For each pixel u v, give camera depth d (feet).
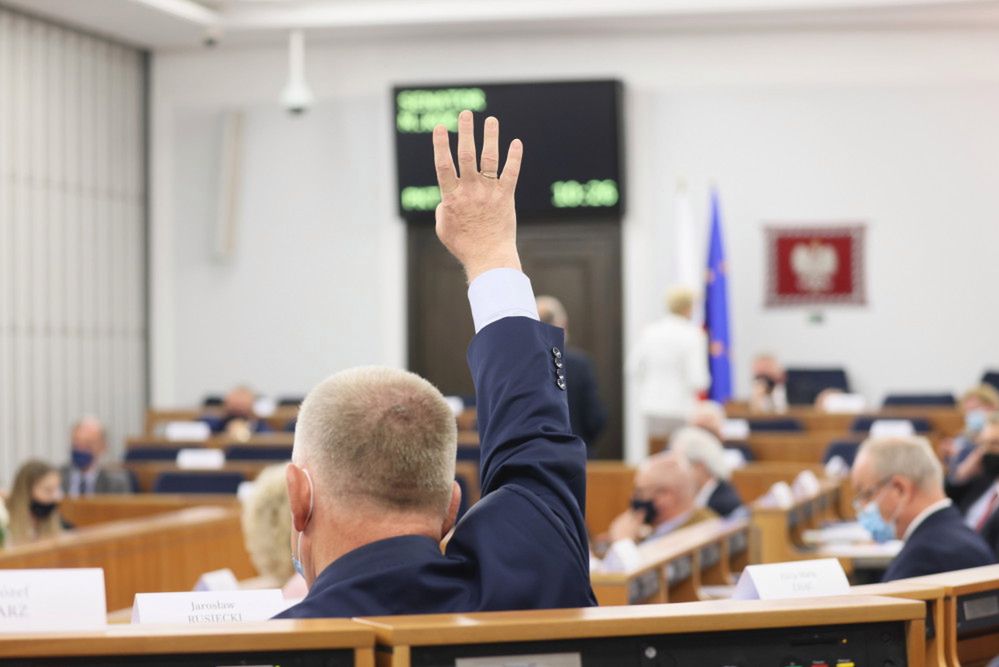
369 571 4.41
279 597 5.32
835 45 38.75
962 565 10.46
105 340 39.42
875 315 38.52
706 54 38.99
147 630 3.54
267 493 10.37
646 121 39.04
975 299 38.32
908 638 4.15
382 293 39.91
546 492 4.68
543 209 38.04
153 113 41.09
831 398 33.65
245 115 40.78
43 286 37.22
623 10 36.96
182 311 41.01
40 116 37.09
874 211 38.63
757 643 4.01
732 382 38.04
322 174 40.29
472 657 3.68
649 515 16.51
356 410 4.59
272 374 40.57
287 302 40.50
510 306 5.03
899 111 38.60
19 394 36.37
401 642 3.61
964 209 38.37
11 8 36.04
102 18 37.37
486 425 4.90
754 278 38.91
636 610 3.96
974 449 19.35
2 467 35.73
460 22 37.68
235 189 40.65
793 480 25.32
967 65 38.40
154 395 41.04
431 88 38.34
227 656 3.53
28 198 36.70
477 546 4.49
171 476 25.05
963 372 38.34
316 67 40.29
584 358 27.22
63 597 4.45
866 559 16.19
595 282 38.93
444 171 5.08
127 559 16.66
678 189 38.52
